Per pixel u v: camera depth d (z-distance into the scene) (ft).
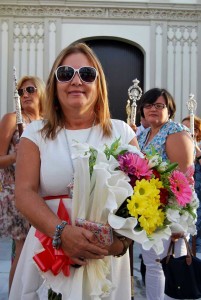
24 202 6.73
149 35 38.96
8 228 12.28
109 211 6.26
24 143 7.22
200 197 18.07
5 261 18.98
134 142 7.69
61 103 7.34
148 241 6.20
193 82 39.11
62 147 7.18
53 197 7.09
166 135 11.59
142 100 12.42
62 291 6.59
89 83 7.22
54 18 38.27
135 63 39.99
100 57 39.86
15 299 7.50
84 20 38.58
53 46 38.37
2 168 12.17
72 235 6.29
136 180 6.41
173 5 38.70
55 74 7.37
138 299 14.46
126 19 38.81
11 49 38.22
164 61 38.93
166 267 10.31
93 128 7.48
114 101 39.78
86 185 6.46
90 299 6.63
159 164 6.67
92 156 6.59
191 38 39.09
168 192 6.59
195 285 10.20
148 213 6.18
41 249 6.92
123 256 7.13
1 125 12.46
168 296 10.64
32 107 13.34
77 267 6.58
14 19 38.24
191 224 7.04
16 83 12.29
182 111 39.01
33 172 7.06
